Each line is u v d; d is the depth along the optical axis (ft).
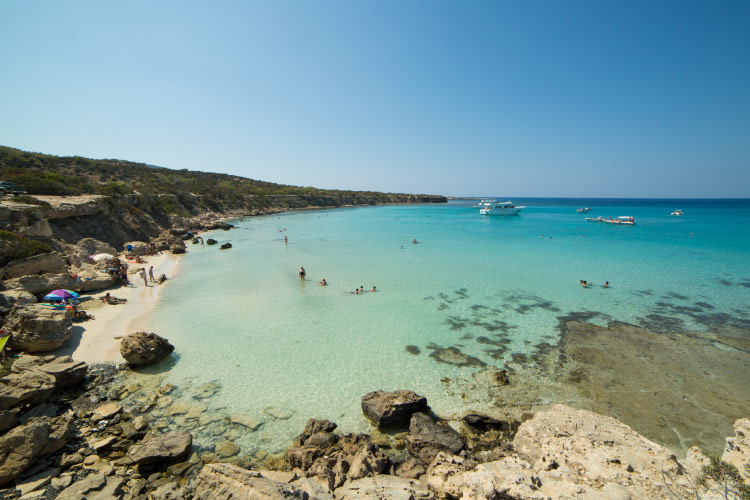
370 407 43.57
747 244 164.45
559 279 104.12
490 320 74.02
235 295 90.22
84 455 35.45
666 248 155.02
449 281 102.99
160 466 34.76
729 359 56.90
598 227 252.62
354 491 29.32
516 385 50.70
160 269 118.01
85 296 82.58
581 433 33.17
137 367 53.72
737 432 26.14
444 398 47.93
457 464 32.30
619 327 69.62
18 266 74.43
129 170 330.54
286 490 24.22
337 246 170.09
